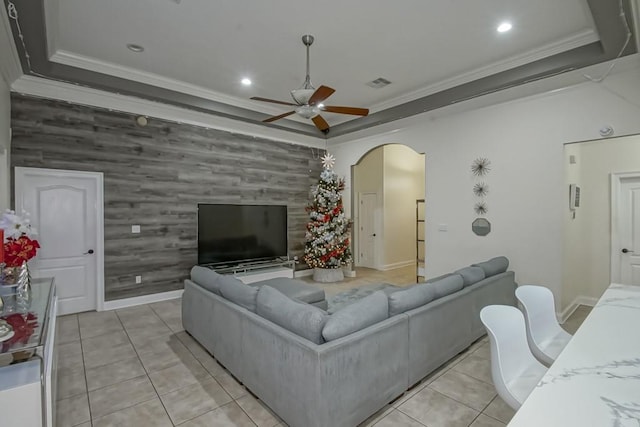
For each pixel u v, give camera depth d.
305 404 1.84
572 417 0.94
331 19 3.13
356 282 6.26
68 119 4.13
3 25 2.86
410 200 8.20
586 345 1.44
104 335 3.55
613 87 3.55
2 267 2.32
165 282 4.93
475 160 4.68
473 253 4.71
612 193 4.45
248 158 5.88
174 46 3.64
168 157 4.94
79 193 4.27
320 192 6.40
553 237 3.99
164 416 2.18
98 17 3.08
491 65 4.09
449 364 2.87
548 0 2.86
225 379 2.64
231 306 2.61
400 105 5.32
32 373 1.64
